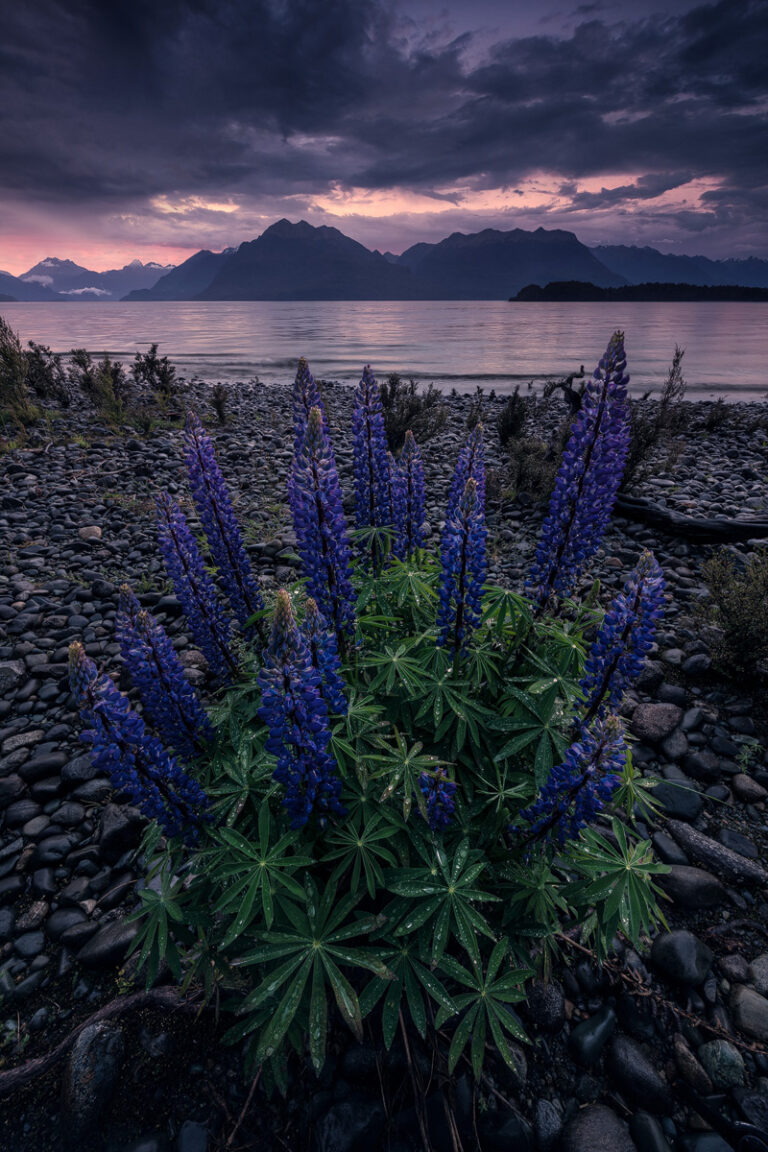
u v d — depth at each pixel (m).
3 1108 0.67
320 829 0.63
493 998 0.58
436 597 0.83
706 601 1.56
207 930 0.66
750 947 0.82
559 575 0.79
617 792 0.72
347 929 0.58
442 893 0.60
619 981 0.77
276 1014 0.54
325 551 0.66
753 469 2.85
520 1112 0.66
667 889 0.89
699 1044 0.72
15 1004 0.76
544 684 0.71
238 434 3.65
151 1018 0.73
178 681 0.67
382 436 0.89
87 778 1.07
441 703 0.70
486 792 0.69
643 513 2.11
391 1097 0.65
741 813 1.03
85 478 2.68
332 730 0.64
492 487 2.50
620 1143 0.62
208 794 0.70
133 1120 0.65
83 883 0.90
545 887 0.65
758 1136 0.63
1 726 1.22
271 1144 0.63
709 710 1.25
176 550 0.82
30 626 1.53
